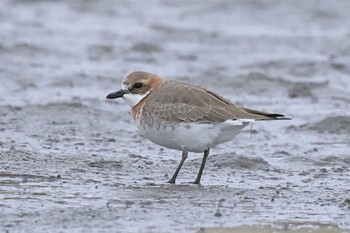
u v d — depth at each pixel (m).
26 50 26.42
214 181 12.63
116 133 16.47
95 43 29.06
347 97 21.41
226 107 11.95
